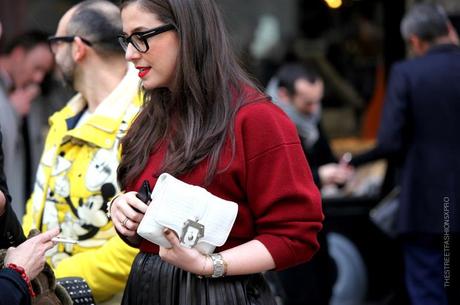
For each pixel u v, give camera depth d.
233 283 4.04
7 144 7.48
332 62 11.72
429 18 7.78
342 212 9.79
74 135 5.02
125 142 4.28
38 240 4.11
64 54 5.29
